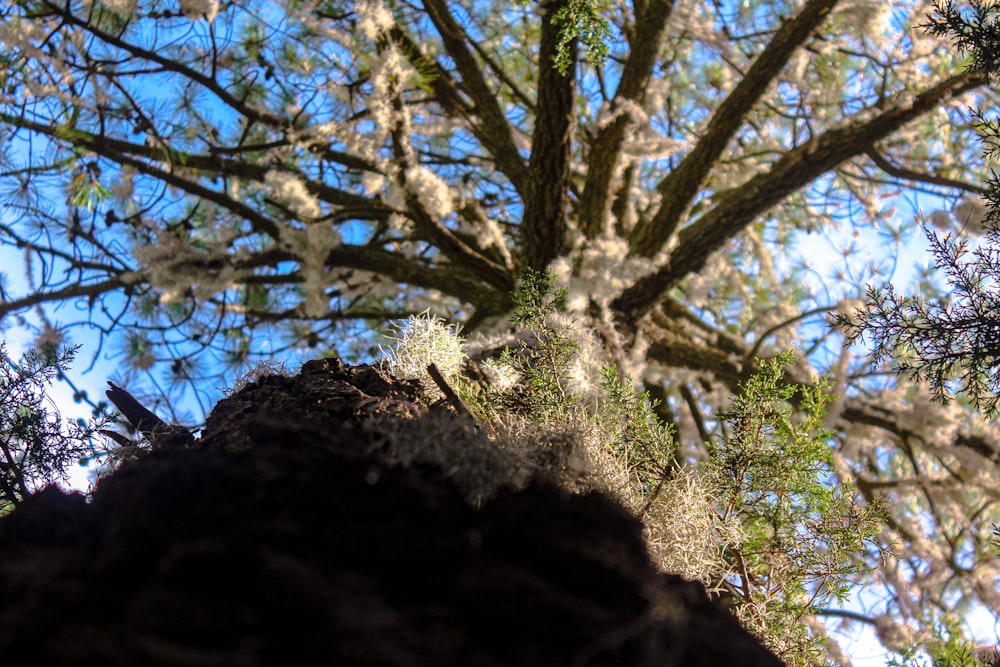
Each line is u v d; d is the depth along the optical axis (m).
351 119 3.22
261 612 0.79
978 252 1.47
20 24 3.00
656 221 3.46
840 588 1.34
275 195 3.51
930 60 3.62
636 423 1.34
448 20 3.67
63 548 0.90
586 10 2.31
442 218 3.56
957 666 1.52
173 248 3.53
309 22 3.22
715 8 4.18
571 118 2.99
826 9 3.19
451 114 3.95
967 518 3.86
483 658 0.83
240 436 1.12
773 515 1.35
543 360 1.34
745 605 1.26
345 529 0.89
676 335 3.70
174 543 0.83
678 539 1.22
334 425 1.04
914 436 3.62
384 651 0.78
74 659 0.73
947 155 4.05
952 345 1.44
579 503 1.05
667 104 4.60
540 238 3.25
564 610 0.90
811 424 1.39
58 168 3.45
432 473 0.98
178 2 3.33
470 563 0.91
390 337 1.47
